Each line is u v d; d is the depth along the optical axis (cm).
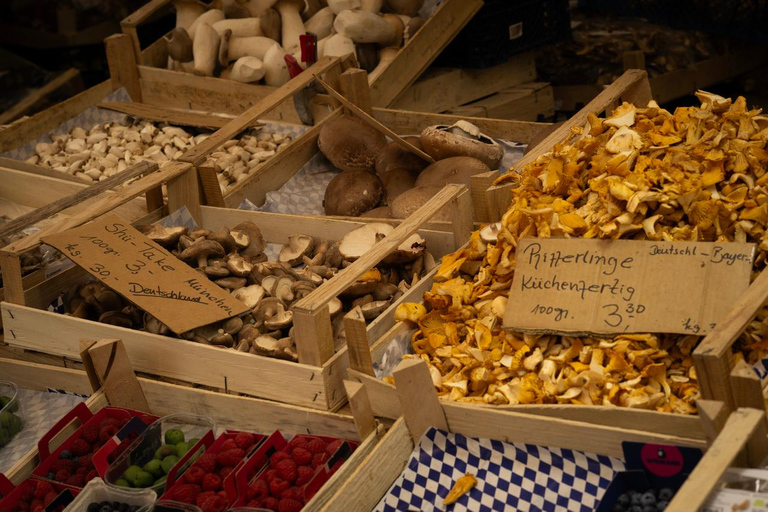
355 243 351
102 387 290
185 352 299
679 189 258
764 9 663
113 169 498
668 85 665
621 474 219
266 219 390
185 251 347
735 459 196
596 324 255
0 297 362
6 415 299
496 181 328
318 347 271
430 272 321
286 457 248
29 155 546
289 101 525
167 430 278
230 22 603
